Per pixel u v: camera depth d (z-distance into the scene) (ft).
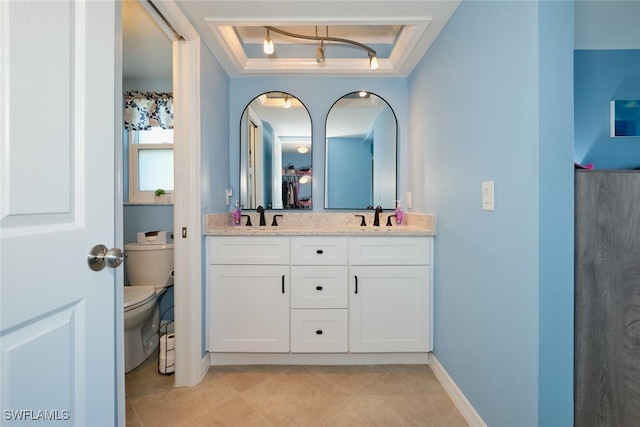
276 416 4.40
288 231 5.56
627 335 2.98
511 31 3.33
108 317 2.48
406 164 7.30
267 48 5.65
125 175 7.65
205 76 5.53
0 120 1.73
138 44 6.22
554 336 2.97
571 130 2.96
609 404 3.00
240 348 5.58
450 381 4.87
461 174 4.53
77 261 2.19
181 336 5.12
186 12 4.74
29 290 1.86
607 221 3.02
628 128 6.38
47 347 1.98
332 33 6.69
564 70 2.94
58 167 2.06
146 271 6.64
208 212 5.74
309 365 5.78
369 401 4.73
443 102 5.17
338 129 7.33
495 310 3.69
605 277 3.02
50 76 2.00
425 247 5.65
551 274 2.96
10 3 1.77
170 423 4.26
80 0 2.23
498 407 3.64
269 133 7.30
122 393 3.03
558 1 2.94
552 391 2.98
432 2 4.51
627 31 5.84
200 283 5.29
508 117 3.40
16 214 1.80
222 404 4.66
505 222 3.48
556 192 2.96
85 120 2.26
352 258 5.63
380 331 5.65
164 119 7.57
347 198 7.33
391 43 6.94
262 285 5.61
